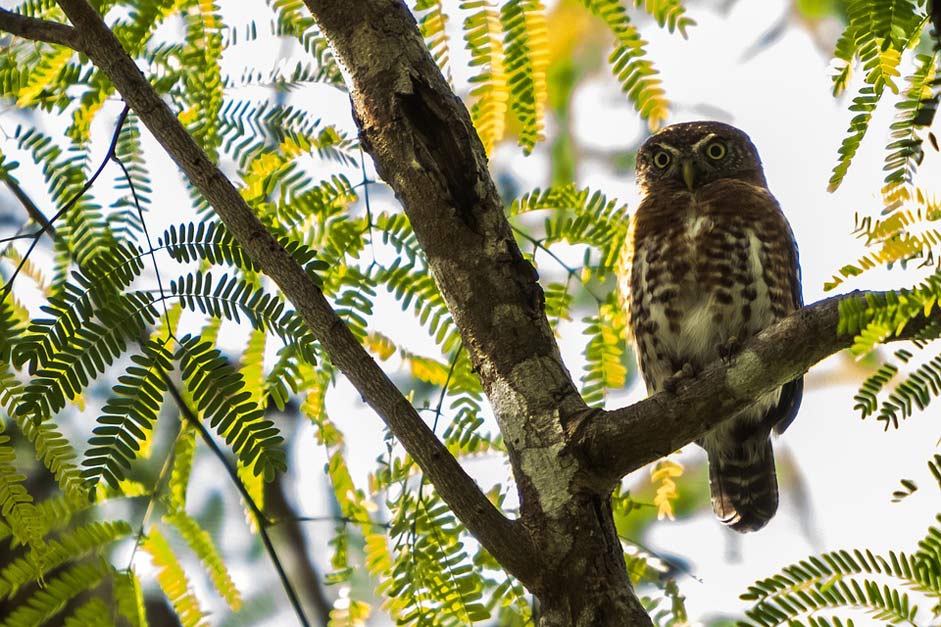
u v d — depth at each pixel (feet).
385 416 18.88
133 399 18.01
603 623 18.38
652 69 23.30
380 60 21.16
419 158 20.74
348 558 23.76
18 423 17.70
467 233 20.61
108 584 20.17
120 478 17.78
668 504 25.68
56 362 17.88
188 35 24.98
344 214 25.07
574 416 19.52
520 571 18.78
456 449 24.23
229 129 24.88
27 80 24.17
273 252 18.89
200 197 24.66
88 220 24.23
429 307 24.70
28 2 24.77
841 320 16.46
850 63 18.44
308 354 19.12
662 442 19.11
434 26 23.54
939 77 17.90
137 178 24.53
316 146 25.07
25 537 17.85
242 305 19.07
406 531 21.99
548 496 19.12
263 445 17.89
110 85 24.56
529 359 20.11
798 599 17.03
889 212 17.53
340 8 21.59
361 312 24.50
